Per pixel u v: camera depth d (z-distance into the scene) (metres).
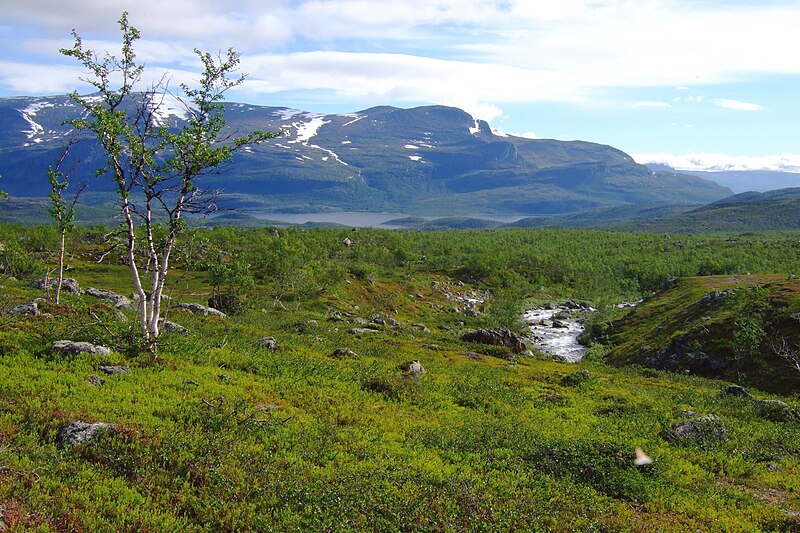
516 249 184.00
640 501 18.73
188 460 16.02
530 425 26.69
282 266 90.81
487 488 17.67
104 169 27.70
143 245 29.83
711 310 69.44
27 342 25.72
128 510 13.20
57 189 38.19
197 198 28.69
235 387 24.62
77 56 26.17
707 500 19.27
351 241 162.50
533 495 17.67
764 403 35.50
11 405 17.56
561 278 159.38
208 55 27.98
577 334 97.06
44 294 45.12
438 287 130.12
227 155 28.23
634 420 29.91
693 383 50.47
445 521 15.06
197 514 13.81
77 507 12.92
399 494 16.16
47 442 15.91
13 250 72.62
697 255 167.00
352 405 25.77
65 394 19.61
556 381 42.59
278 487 15.50
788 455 25.44
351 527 14.20
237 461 16.64
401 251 154.62
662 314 87.00
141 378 23.08
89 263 91.31
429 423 25.09
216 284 63.69
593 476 20.08
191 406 20.38
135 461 15.42
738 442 26.47
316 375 30.58
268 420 20.33
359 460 18.81
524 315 117.12
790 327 56.44
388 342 54.47
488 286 145.88
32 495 12.86
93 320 32.59
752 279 100.56
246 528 13.63
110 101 27.33
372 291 108.00
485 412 29.44
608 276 156.38
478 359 52.56
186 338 32.44
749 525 17.25
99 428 16.66
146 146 27.95
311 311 79.88
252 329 46.53
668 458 23.17
